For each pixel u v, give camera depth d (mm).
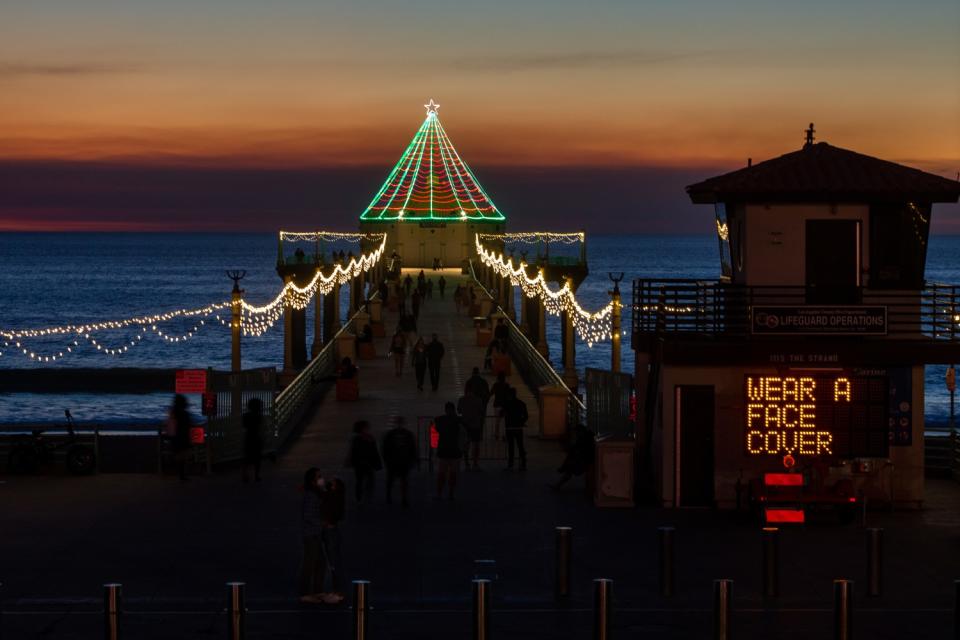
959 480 27750
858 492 24156
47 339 117250
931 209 24766
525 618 16938
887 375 24422
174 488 26297
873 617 16984
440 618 16984
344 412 37344
